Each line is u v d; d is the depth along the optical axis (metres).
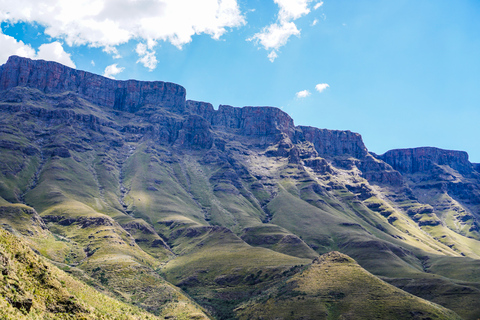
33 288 81.44
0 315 62.84
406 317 155.75
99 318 91.00
